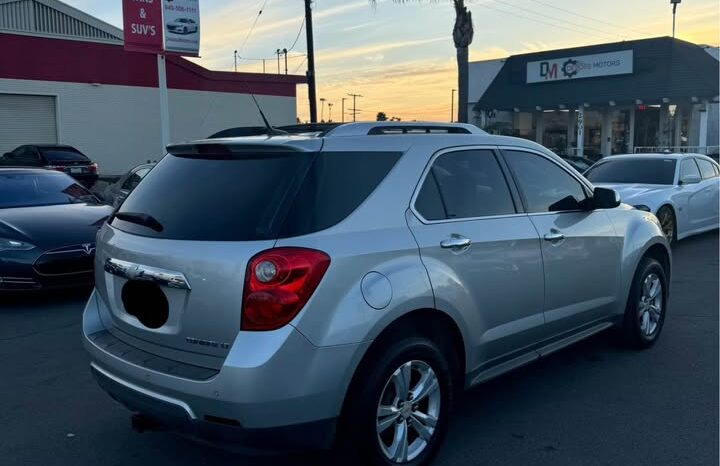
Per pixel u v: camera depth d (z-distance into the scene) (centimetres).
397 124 401
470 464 378
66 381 522
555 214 470
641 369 529
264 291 306
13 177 911
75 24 3431
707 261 1002
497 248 408
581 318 493
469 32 1966
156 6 2125
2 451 404
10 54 2780
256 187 340
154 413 332
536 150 480
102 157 3062
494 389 492
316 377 311
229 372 302
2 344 619
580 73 3369
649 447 398
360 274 330
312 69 2583
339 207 341
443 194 393
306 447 319
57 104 2917
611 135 3469
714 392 481
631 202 1048
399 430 352
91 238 770
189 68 3266
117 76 3072
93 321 397
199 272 320
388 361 337
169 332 333
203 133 3353
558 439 409
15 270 729
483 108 3669
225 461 389
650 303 575
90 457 396
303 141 348
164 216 355
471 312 388
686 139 3572
